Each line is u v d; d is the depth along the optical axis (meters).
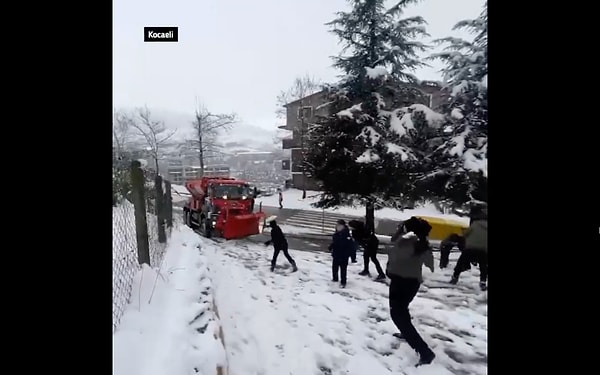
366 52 13.12
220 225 11.51
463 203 10.73
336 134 12.95
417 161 11.80
